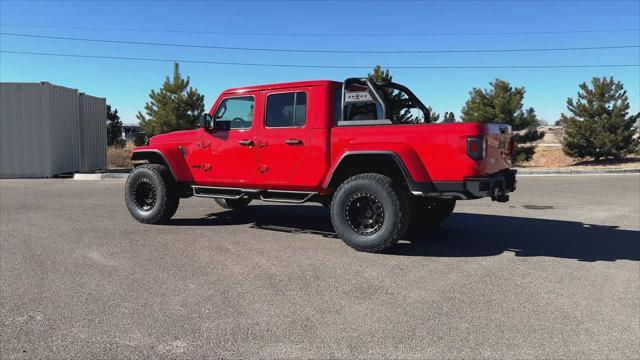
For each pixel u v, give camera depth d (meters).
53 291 4.20
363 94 6.05
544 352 3.07
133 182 7.53
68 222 7.60
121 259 5.29
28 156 16.41
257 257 5.41
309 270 4.89
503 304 3.92
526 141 23.52
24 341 3.21
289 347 3.13
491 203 10.20
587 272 4.86
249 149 6.64
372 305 3.89
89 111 19.06
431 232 7.01
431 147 5.31
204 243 6.13
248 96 6.68
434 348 3.12
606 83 22.94
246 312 3.73
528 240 6.43
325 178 6.04
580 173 18.78
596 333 3.36
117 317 3.62
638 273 4.83
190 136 7.27
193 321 3.54
